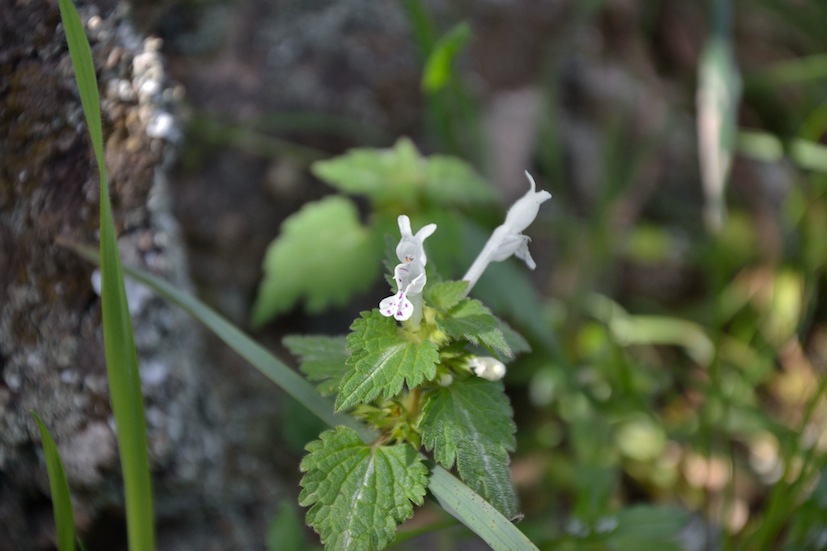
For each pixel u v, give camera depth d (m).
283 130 0.46
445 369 0.28
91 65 0.28
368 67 0.49
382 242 0.40
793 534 0.36
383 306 0.28
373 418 0.29
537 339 0.44
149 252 0.33
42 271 0.32
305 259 0.40
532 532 0.35
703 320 0.52
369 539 0.27
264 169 0.45
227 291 0.43
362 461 0.28
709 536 0.39
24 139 0.31
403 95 0.50
